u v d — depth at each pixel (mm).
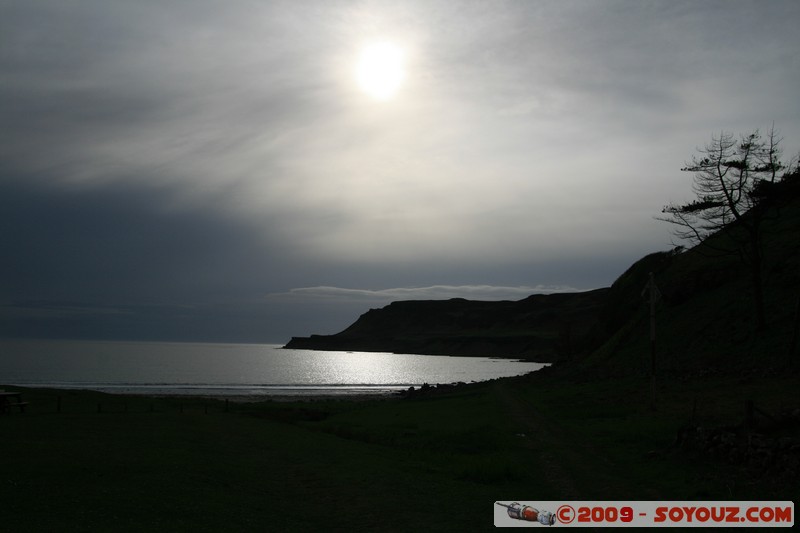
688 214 47656
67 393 49750
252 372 165125
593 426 26609
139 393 86375
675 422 24859
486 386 62094
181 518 10719
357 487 14844
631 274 80125
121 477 13875
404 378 146750
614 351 59750
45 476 13562
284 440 24062
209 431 25391
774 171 44906
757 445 15789
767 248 56219
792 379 32750
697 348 47562
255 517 11352
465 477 16703
